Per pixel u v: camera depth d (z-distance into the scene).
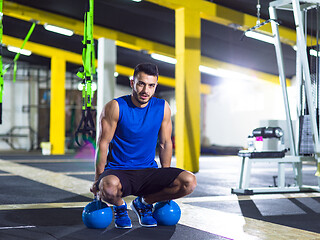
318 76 4.47
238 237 2.23
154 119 2.37
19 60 15.80
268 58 12.12
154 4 8.75
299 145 4.56
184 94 7.29
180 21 7.47
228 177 6.09
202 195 4.07
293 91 13.98
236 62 12.95
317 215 2.97
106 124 2.31
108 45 7.52
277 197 3.94
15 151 15.82
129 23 10.16
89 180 5.39
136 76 2.26
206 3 7.65
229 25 8.35
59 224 2.52
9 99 16.81
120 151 2.36
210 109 18.00
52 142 13.64
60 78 13.53
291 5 4.62
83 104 3.34
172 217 2.48
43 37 12.24
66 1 9.12
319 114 4.44
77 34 11.52
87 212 2.39
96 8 9.25
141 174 2.32
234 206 3.37
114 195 2.23
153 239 2.14
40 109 17.19
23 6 9.21
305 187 4.41
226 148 15.76
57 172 6.61
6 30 11.66
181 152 7.24
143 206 2.50
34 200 3.57
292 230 2.43
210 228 2.46
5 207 3.17
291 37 9.26
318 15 4.46
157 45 11.45
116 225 2.41
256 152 4.17
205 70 13.36
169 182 2.29
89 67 3.46
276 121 5.04
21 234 2.23
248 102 15.83
